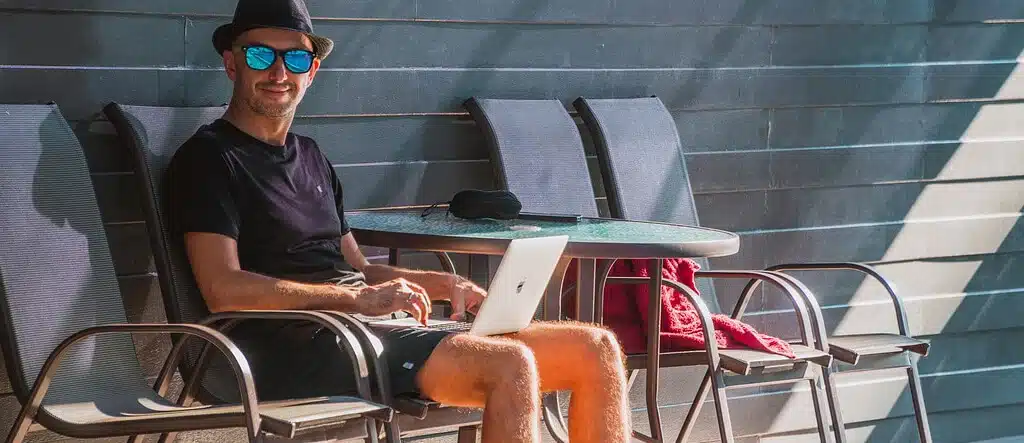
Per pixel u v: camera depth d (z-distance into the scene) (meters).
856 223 10.47
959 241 10.93
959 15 10.70
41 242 6.27
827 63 10.21
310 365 6.45
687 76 9.62
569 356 6.41
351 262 7.30
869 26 10.35
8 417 7.02
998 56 10.93
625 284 8.38
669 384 9.79
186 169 6.54
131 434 5.65
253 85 6.75
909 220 10.71
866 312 10.55
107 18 7.30
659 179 9.12
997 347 11.22
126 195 7.40
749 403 10.15
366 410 5.63
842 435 8.30
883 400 10.71
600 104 9.10
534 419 5.90
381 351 6.04
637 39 9.40
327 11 8.11
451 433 8.77
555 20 9.02
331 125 8.22
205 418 5.55
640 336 8.24
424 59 8.53
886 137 10.52
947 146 10.78
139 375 6.49
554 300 6.95
